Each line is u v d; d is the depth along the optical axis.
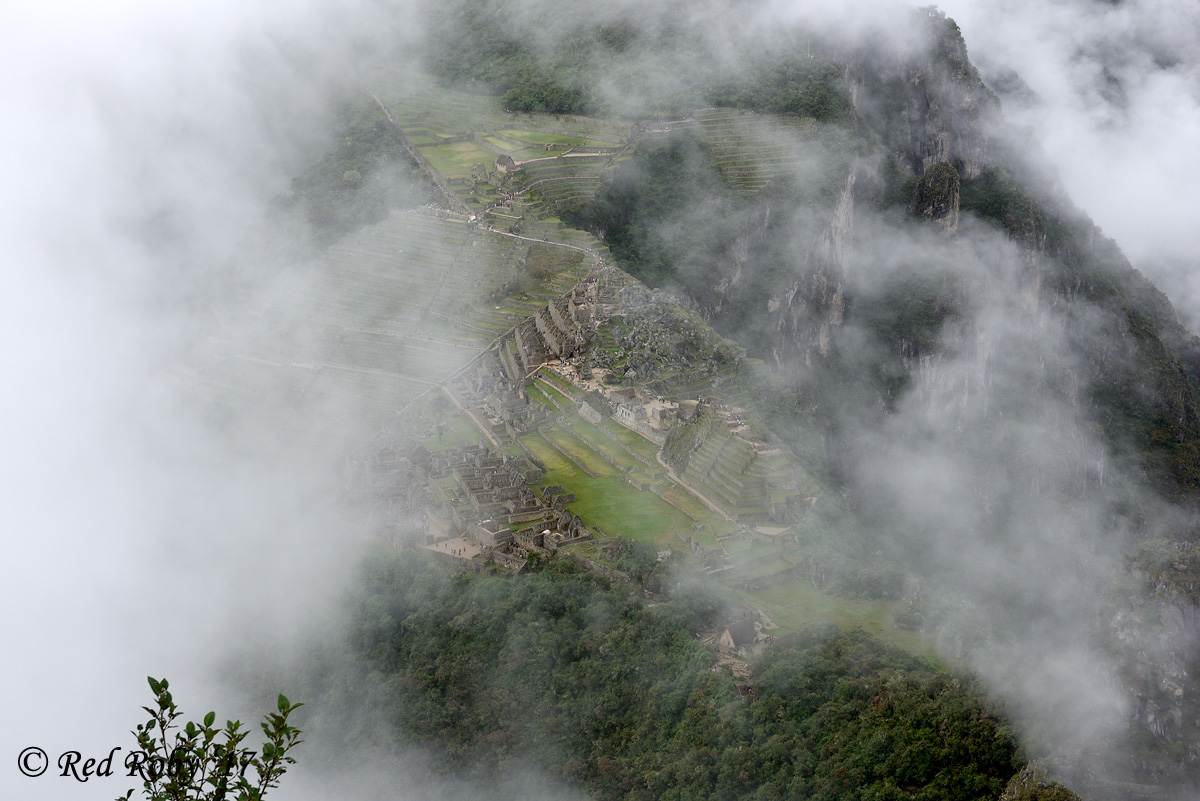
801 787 168.50
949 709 169.62
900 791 163.62
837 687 179.88
